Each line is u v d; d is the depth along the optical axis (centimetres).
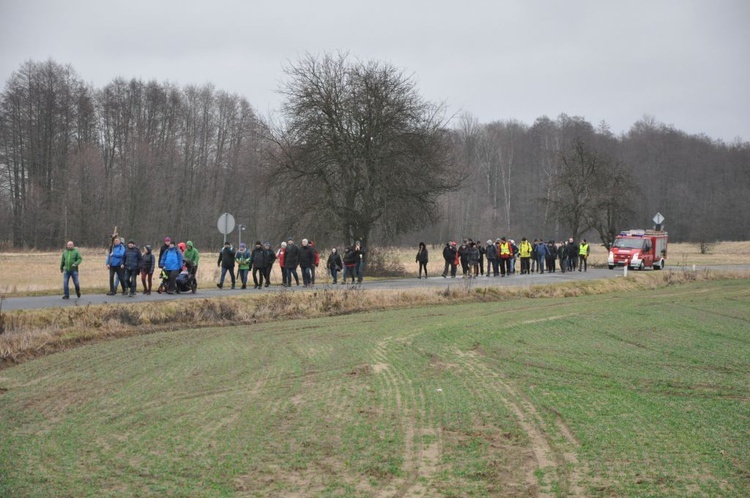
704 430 975
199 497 719
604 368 1454
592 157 6316
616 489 740
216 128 8450
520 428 980
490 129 10994
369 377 1345
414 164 3953
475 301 2900
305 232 3959
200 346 1708
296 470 803
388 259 4184
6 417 1030
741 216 10544
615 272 4688
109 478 773
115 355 1566
